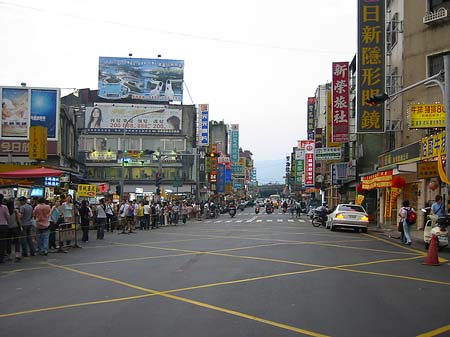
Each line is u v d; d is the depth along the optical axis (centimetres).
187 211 4275
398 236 2325
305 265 1318
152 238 2273
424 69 2789
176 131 6638
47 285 1057
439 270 1254
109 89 6750
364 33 3125
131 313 786
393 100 3170
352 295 928
